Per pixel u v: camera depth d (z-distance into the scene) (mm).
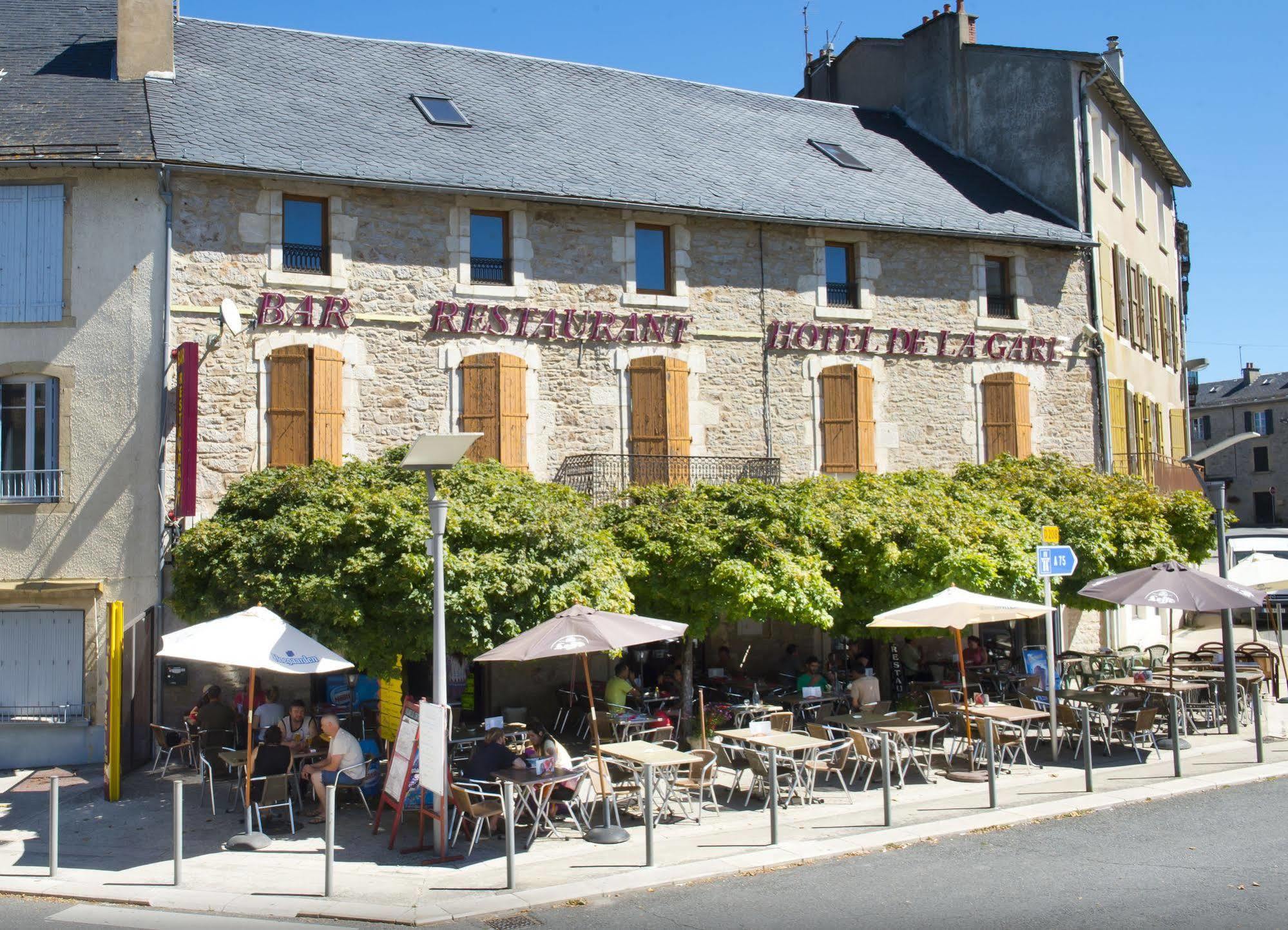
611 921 7684
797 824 10406
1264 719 15766
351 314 15445
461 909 8023
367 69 18641
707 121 20703
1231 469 55062
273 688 14680
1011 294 19734
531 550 12055
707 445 17344
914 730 11945
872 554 13953
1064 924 7328
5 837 10633
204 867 9414
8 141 14086
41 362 14234
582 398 16672
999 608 12219
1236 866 8555
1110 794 11148
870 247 18594
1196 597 12500
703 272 17531
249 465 14820
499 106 18719
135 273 14430
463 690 15930
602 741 14016
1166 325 25875
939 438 18844
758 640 17766
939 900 7941
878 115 24016
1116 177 22875
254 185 15070
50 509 14133
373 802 11555
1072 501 16281
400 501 12016
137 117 14961
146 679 13867
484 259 16422
